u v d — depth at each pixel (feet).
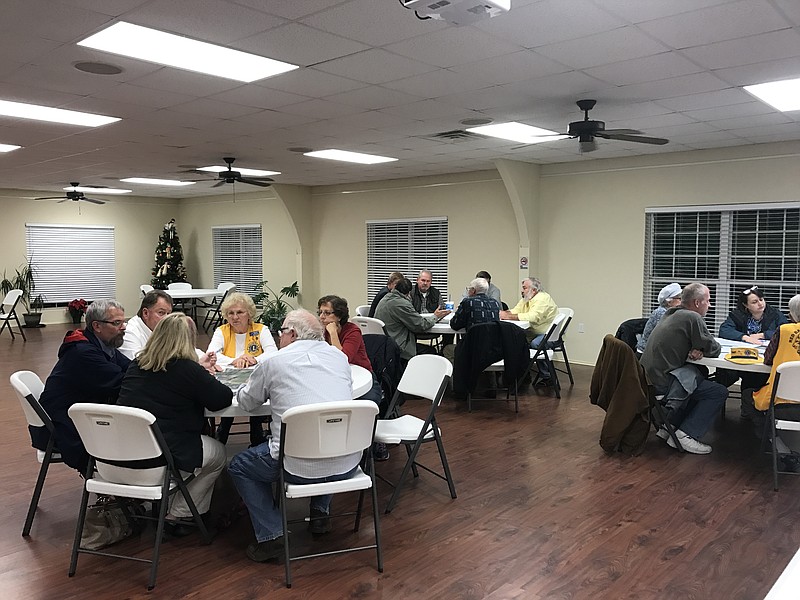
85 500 8.85
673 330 13.79
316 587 8.50
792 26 9.77
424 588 8.46
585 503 11.30
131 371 9.13
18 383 9.53
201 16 9.31
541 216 25.59
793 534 10.00
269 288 37.81
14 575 8.76
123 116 16.20
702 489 11.91
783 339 12.16
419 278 23.75
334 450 8.45
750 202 20.40
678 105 15.07
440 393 11.02
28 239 37.32
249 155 22.94
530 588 8.46
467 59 11.43
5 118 16.38
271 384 8.80
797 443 14.66
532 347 20.26
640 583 8.57
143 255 42.19
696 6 8.96
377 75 12.46
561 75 12.49
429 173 28.40
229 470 9.19
